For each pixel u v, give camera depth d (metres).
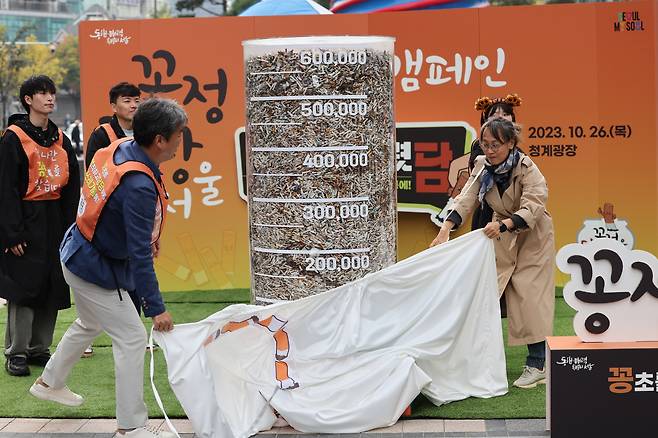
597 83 15.82
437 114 16.11
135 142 8.99
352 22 16.20
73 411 10.59
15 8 84.56
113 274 9.15
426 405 10.33
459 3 17.80
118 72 16.61
